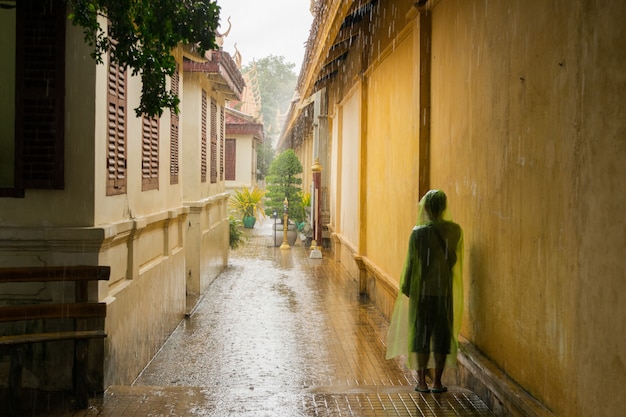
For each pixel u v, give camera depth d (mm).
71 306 5652
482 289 5754
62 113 5957
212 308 11578
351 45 15141
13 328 6023
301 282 14719
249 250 21578
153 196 8602
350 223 15938
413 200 8141
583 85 3744
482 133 5742
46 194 6012
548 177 4258
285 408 5570
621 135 3316
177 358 8188
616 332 3350
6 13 6465
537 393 4441
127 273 7191
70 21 5973
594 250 3602
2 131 6570
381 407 5562
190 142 12781
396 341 6297
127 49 5133
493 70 5426
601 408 3508
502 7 5203
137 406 5605
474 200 5984
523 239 4730
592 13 3633
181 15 5012
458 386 6371
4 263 6051
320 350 8594
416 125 7973
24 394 5922
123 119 7020
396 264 9703
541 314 4371
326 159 22812
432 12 7680
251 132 30703
